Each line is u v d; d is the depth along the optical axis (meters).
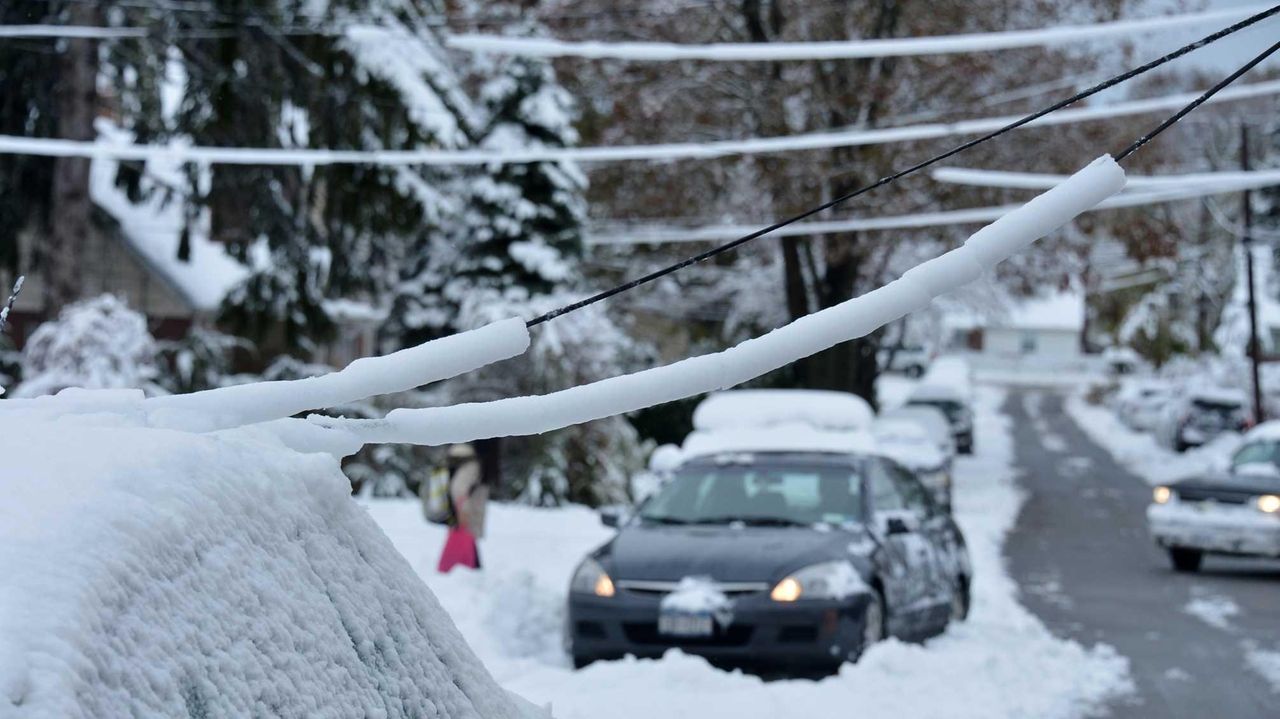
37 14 31.12
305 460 3.29
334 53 28.80
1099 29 17.44
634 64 39.62
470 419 3.29
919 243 43.94
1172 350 93.94
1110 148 39.22
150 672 2.36
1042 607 20.00
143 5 25.84
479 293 37.38
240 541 2.86
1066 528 33.78
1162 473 53.09
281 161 21.84
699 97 41.06
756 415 24.14
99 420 3.06
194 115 30.39
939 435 44.16
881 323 3.09
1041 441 70.50
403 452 37.50
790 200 38.59
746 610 12.55
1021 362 134.25
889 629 13.49
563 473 38.19
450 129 29.06
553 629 14.91
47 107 32.91
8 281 37.31
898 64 38.94
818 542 13.30
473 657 3.78
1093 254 48.31
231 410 3.21
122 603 2.38
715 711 10.48
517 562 19.44
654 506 14.70
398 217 29.95
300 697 2.80
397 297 40.00
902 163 38.00
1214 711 12.31
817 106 37.91
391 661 3.29
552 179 37.59
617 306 47.75
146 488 2.65
